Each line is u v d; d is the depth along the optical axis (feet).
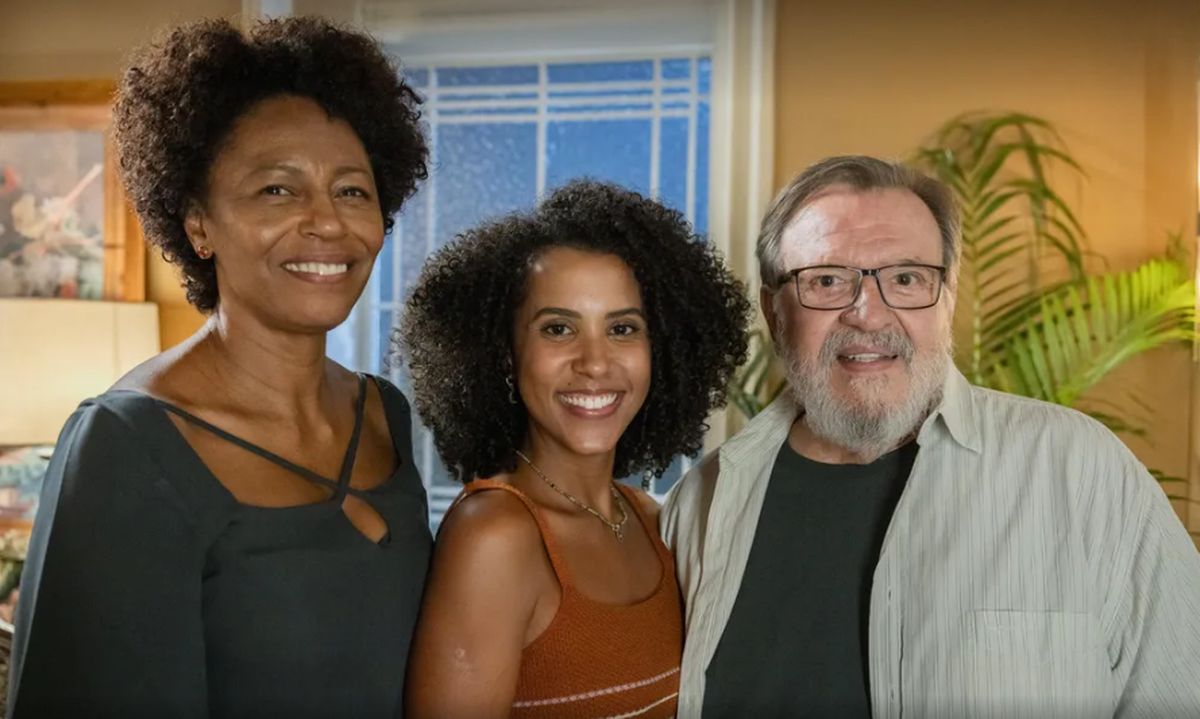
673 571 4.69
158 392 3.78
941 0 9.18
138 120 3.95
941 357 4.58
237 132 3.87
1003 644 4.03
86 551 3.40
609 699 4.00
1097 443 4.25
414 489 4.29
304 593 3.67
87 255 10.34
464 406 4.53
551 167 10.77
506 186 10.87
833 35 9.39
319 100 4.04
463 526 3.96
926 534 4.27
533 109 10.78
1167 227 8.82
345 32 4.26
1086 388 8.21
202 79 3.83
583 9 10.30
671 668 4.28
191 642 3.48
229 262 3.88
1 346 9.38
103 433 3.56
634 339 4.28
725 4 9.85
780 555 4.53
